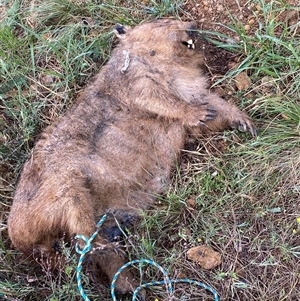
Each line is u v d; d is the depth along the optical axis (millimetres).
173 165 1692
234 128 1703
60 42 1912
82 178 1590
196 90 1734
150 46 1747
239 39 1790
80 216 1543
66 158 1606
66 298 1533
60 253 1551
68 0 2018
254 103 1697
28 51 1936
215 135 1715
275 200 1558
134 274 1582
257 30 1755
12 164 1793
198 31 1774
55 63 1920
